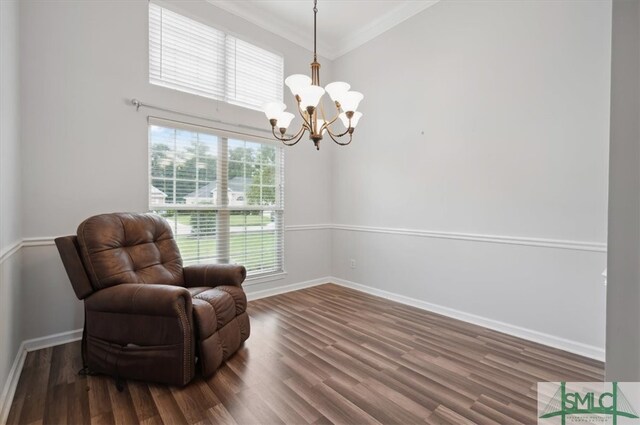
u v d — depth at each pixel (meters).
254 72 3.54
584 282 2.26
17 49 2.09
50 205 2.32
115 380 1.87
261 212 3.66
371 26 3.71
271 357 2.18
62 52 2.35
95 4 2.50
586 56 2.24
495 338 2.54
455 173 3.01
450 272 3.05
